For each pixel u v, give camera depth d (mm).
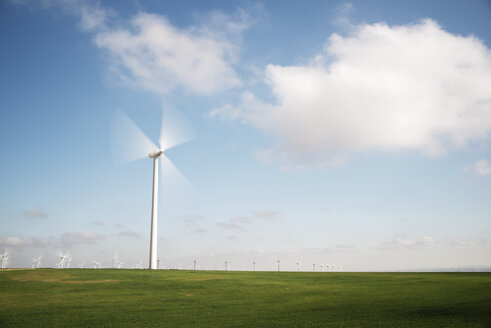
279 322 21625
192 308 27031
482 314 22281
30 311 25922
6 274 44500
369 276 50312
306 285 39875
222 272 55031
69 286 36938
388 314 23312
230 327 20578
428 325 19625
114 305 28188
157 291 34906
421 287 37375
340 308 26109
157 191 65188
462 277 48062
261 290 36000
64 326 21609
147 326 21297
